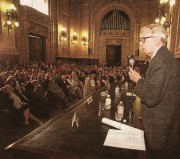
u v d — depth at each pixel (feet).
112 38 67.46
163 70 4.92
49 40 50.16
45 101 20.61
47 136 6.07
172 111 5.10
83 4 65.51
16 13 33.12
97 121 7.62
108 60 70.03
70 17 64.34
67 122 7.47
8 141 13.94
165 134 5.19
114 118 8.14
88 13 65.72
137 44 64.28
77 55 67.82
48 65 43.34
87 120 7.76
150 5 62.03
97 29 66.69
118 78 34.35
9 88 16.52
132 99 12.12
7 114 16.03
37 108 19.92
